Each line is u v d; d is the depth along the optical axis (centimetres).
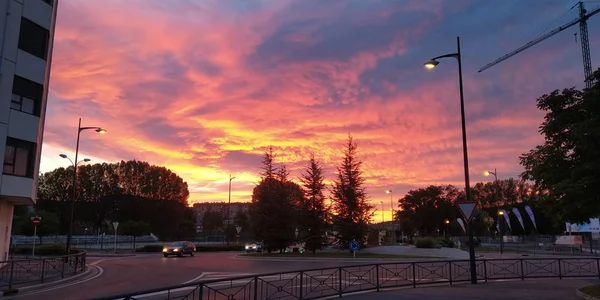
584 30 7256
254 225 4494
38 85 2459
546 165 1353
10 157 2284
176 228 10606
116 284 1789
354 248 3083
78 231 10406
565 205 1286
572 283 1628
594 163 1191
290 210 4394
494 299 1210
